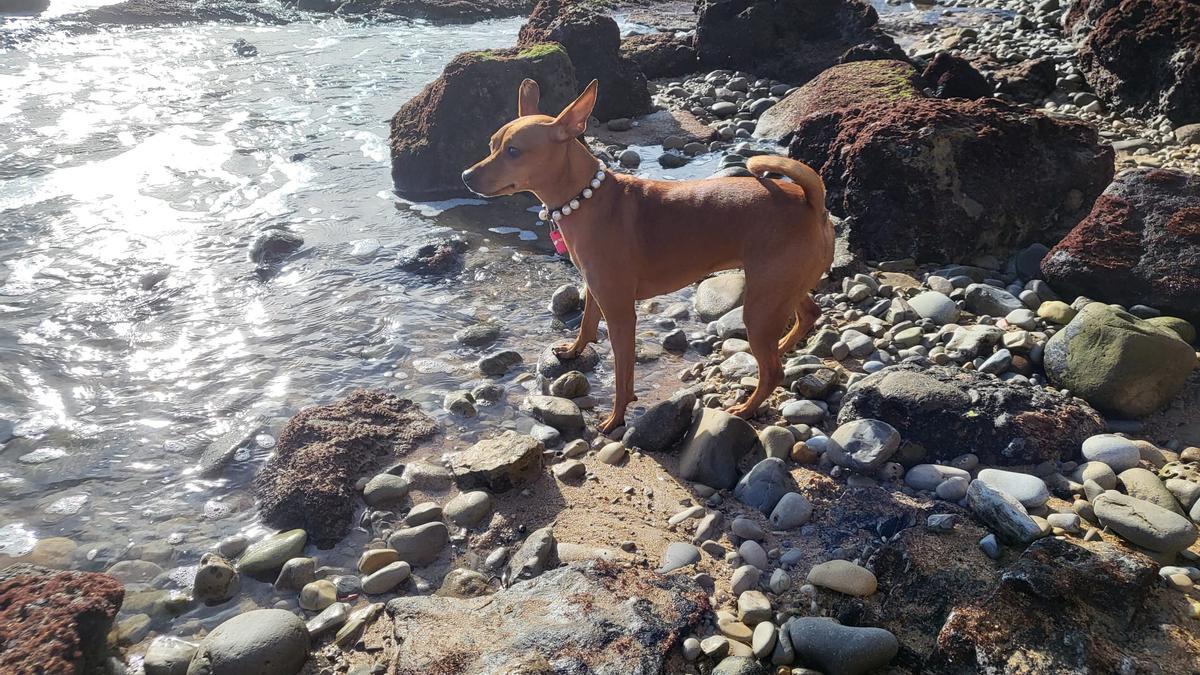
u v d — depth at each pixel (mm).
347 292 1216
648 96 1981
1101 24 1897
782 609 682
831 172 1411
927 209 1270
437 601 678
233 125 1856
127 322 1135
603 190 897
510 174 880
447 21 2949
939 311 1104
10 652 611
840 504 790
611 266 897
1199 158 1539
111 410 967
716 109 1975
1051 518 749
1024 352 993
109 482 860
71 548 774
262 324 1139
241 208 1475
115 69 2248
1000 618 625
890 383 891
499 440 869
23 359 1044
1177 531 708
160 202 1485
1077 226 1142
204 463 884
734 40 2264
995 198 1276
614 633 628
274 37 2680
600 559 705
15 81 2107
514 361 1065
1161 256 1063
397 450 897
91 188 1526
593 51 1913
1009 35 2434
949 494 785
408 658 613
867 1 3170
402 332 1124
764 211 846
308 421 911
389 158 1706
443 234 1400
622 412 934
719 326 1124
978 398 865
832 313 1147
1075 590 637
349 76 2223
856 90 1709
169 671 644
